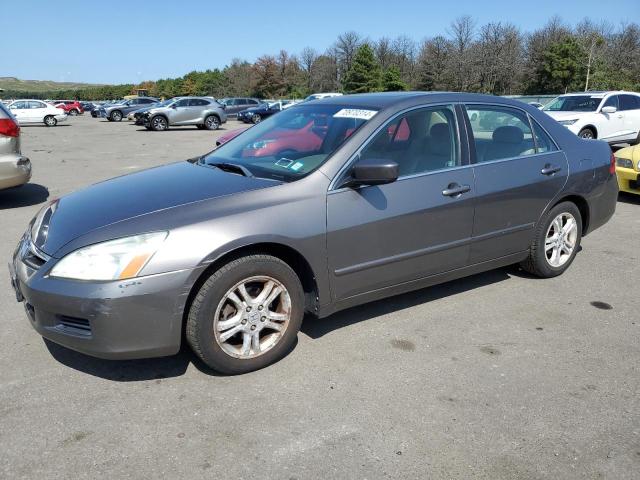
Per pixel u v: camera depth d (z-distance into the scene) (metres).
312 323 3.79
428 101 3.77
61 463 2.40
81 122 36.62
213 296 2.90
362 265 3.38
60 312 2.76
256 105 37.44
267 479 2.30
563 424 2.68
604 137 13.36
